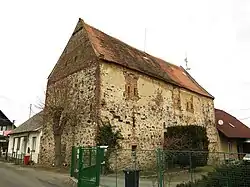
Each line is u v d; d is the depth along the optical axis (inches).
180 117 937.5
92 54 754.2
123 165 691.4
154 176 561.9
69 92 807.1
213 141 1089.4
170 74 1032.8
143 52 1041.5
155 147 805.2
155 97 854.5
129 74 788.0
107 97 712.4
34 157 970.1
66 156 756.0
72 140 746.8
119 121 723.4
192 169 446.0
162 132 845.8
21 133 1151.0
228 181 351.9
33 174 624.4
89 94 726.5
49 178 564.7
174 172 466.6
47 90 924.0
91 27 868.6
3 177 563.2
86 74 755.4
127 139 730.2
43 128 904.9
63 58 896.3
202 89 1170.0
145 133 787.4
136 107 781.3
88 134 695.7
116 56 805.2
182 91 981.2
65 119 787.4
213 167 424.5
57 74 896.3
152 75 854.5
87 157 488.7
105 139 673.6
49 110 866.1
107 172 610.2
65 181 529.3
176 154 472.1
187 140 786.2
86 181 470.9
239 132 1197.1
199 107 1058.7
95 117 687.1
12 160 1058.1
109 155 643.5
